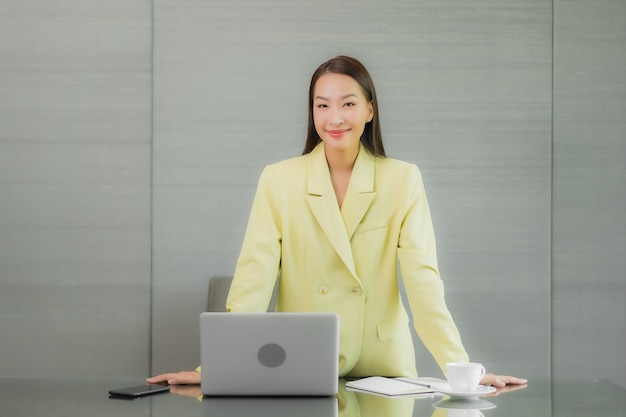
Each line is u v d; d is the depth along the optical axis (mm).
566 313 3766
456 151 3732
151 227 3729
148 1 3719
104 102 3721
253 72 3711
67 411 1666
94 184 3721
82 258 3725
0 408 1704
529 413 1663
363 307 2287
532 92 3746
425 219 2352
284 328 1810
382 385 1949
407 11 3719
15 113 3729
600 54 3764
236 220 3709
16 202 3730
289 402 1758
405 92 3721
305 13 3709
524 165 3746
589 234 3768
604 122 3768
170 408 1692
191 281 3711
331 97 2332
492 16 3736
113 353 3717
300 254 2336
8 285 3729
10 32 3730
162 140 3715
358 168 2342
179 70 3709
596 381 2109
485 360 3732
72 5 3730
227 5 3709
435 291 2252
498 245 3740
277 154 3711
